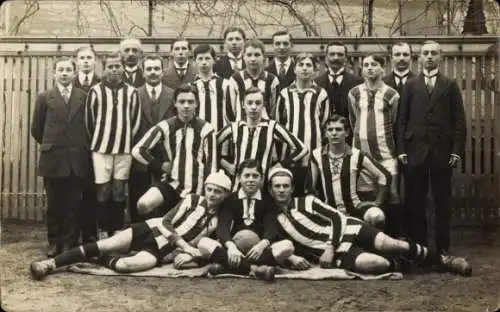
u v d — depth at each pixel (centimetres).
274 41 507
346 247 438
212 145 473
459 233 505
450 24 514
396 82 492
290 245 430
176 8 521
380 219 445
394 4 517
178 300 389
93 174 482
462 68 511
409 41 516
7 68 525
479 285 420
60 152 473
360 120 479
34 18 521
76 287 409
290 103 486
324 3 519
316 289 410
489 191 507
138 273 432
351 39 520
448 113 468
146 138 470
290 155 472
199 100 488
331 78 498
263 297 395
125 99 484
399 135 471
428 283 424
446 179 471
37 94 523
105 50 520
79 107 479
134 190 489
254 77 490
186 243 445
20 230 517
